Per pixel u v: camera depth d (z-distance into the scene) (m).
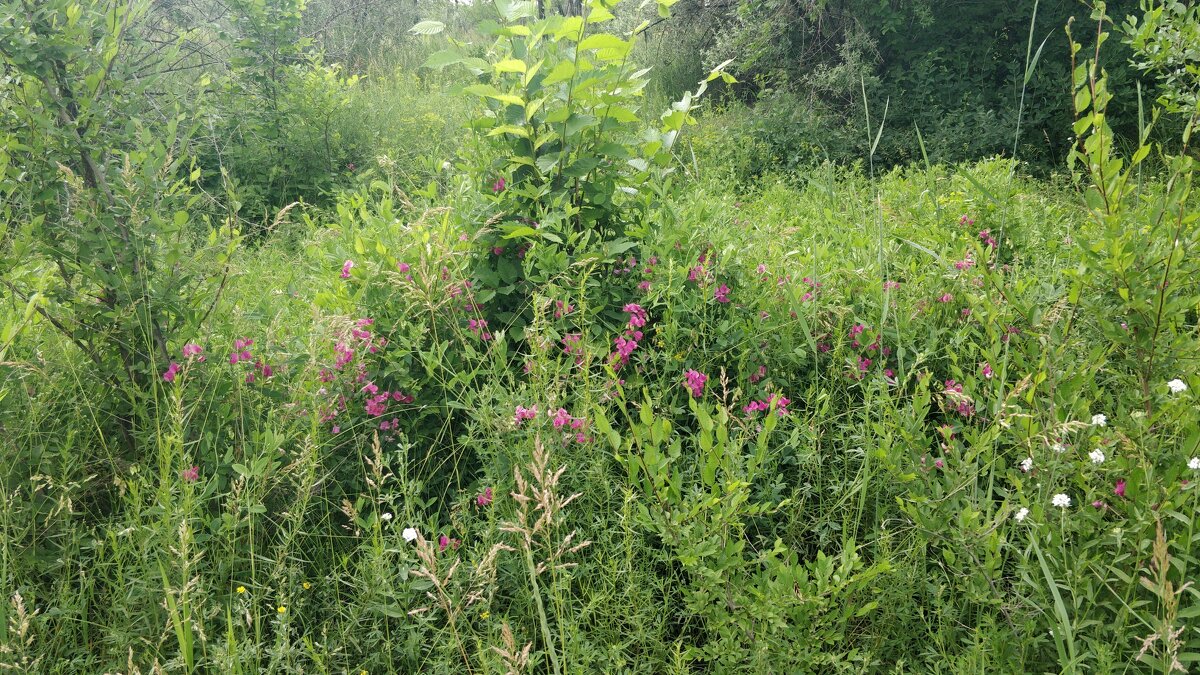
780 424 3.11
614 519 2.67
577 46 3.59
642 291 3.60
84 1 3.31
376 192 7.18
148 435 3.01
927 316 3.66
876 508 2.77
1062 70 8.93
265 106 7.68
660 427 2.28
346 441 3.10
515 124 3.69
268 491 2.88
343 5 14.70
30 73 3.08
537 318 2.94
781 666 2.22
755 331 3.47
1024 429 2.43
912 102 9.54
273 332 3.38
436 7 16.53
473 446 2.88
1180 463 2.28
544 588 2.59
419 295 3.09
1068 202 6.51
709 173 7.70
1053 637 2.20
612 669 2.38
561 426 2.80
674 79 11.91
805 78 10.13
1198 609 2.05
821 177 7.66
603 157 3.88
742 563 2.33
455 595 2.42
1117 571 2.16
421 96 11.23
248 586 2.65
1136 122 8.64
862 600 2.50
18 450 2.86
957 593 2.55
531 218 3.65
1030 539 2.35
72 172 2.95
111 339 3.17
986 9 9.37
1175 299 2.41
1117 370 3.03
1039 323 2.69
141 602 2.51
